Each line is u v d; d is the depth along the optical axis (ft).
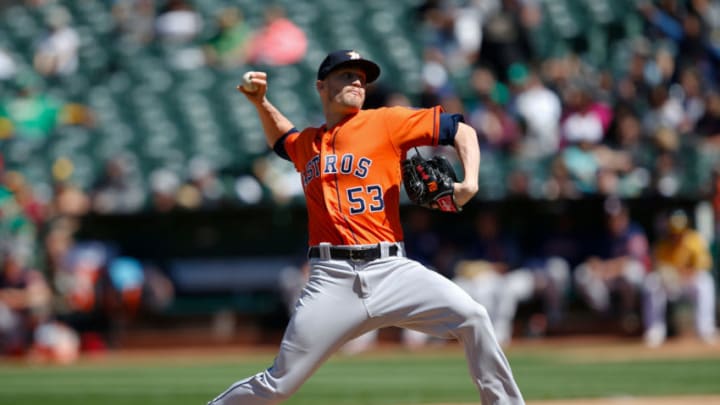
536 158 171.42
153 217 168.14
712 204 161.58
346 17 215.92
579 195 159.84
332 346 51.13
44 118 202.39
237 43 208.23
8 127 200.54
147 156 187.83
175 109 198.70
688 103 187.11
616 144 173.99
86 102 207.92
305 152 54.34
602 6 209.05
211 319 166.09
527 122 175.11
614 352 142.92
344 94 52.60
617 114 174.60
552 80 185.47
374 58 203.82
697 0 204.64
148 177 182.91
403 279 50.88
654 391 94.99
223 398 52.47
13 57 229.45
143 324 165.27
